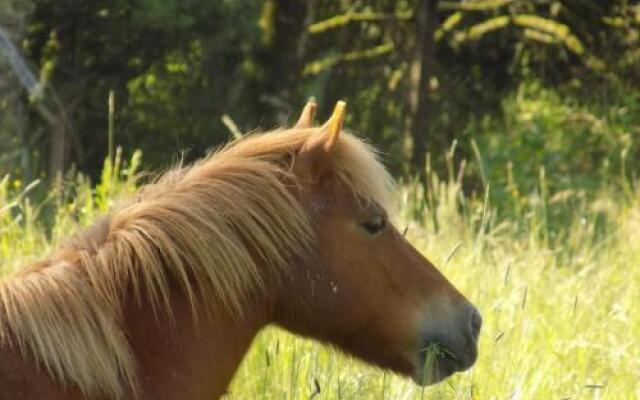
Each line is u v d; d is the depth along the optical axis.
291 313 6.58
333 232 6.53
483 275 11.46
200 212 6.26
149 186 6.54
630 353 10.15
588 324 10.63
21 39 20.39
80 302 5.98
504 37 31.28
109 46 24.17
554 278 12.53
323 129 6.52
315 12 32.31
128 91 24.84
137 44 24.22
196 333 6.26
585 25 31.28
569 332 10.29
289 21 27.39
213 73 25.70
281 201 6.39
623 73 30.94
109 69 24.34
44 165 21.25
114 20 23.77
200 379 6.28
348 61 31.62
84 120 24.34
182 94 25.39
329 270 6.52
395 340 6.72
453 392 8.69
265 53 27.08
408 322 6.71
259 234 6.34
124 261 6.17
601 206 17.06
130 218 6.27
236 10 23.94
